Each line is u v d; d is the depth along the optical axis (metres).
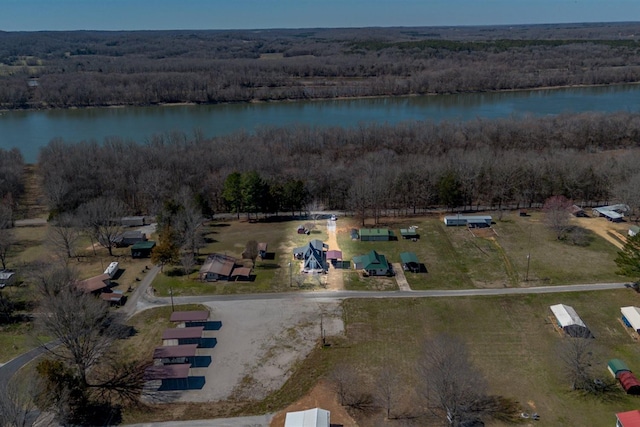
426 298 89.69
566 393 66.12
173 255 98.25
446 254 106.69
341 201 136.00
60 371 62.75
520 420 61.66
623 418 58.59
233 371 71.62
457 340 72.94
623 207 123.50
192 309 86.69
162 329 81.19
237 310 86.50
